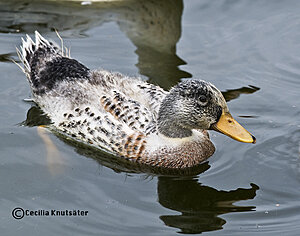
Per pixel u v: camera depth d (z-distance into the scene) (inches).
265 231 385.1
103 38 628.7
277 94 551.5
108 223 393.7
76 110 487.8
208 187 437.1
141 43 625.0
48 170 447.5
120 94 482.3
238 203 415.8
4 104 523.8
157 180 449.4
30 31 629.9
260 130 502.9
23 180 434.3
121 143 470.0
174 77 569.6
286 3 691.4
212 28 653.3
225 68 587.2
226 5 694.5
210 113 456.8
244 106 534.9
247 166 459.2
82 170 451.8
